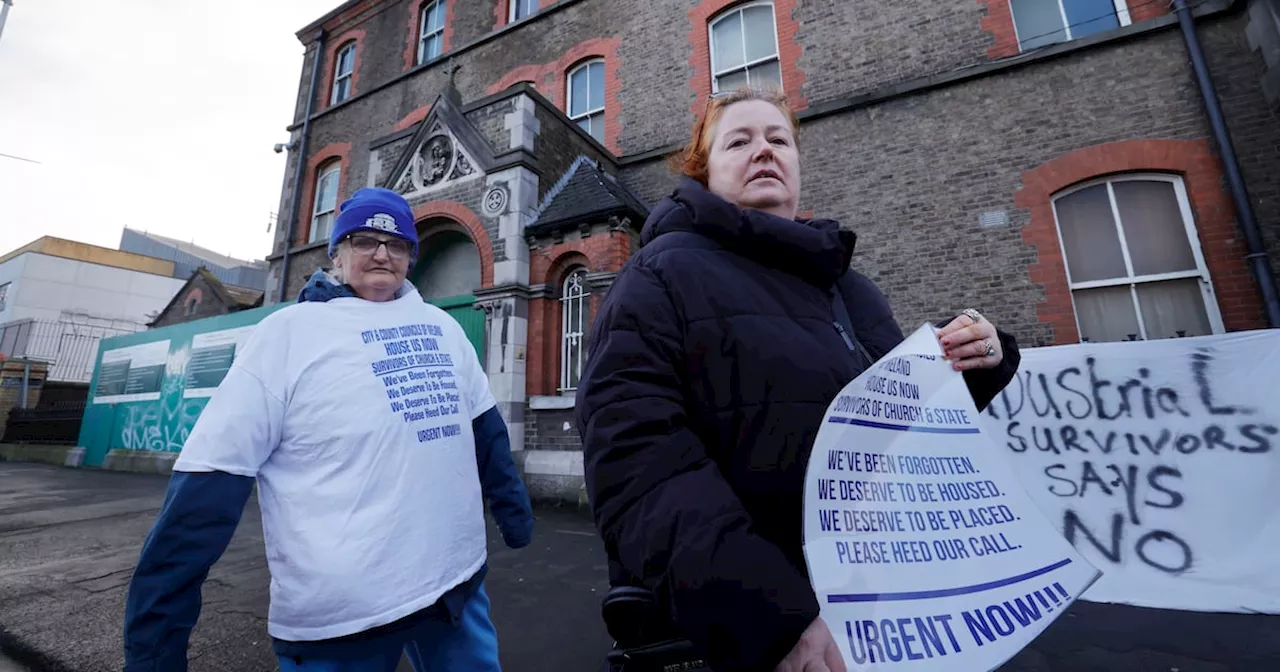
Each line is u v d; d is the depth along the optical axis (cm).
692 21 863
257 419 126
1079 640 267
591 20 960
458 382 166
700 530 77
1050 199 572
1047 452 375
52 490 810
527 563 409
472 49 1088
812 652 72
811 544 77
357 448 133
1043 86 600
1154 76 554
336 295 157
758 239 110
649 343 96
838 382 100
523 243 715
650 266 109
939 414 105
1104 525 343
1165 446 347
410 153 845
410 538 134
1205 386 348
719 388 96
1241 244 490
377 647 128
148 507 669
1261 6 498
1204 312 504
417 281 901
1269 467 321
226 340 1017
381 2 1284
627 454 86
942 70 666
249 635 299
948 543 88
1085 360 381
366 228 157
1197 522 323
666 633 102
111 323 3209
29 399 1488
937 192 627
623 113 893
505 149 744
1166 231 532
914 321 609
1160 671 236
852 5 741
